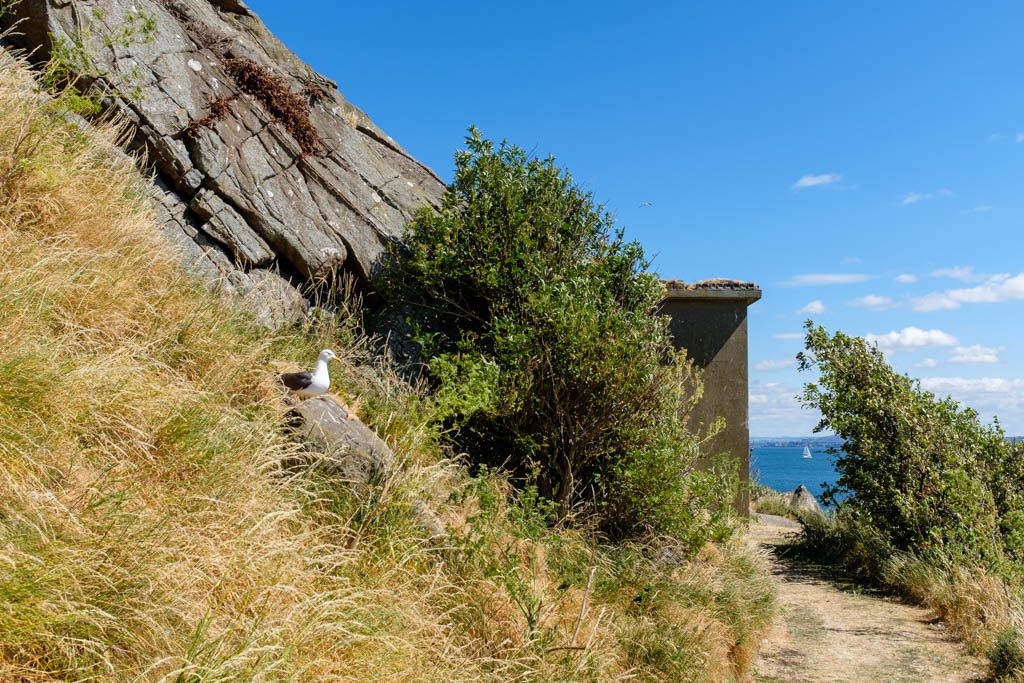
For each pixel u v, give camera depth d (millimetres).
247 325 6309
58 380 3658
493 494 6219
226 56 8922
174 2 8898
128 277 5254
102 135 6629
